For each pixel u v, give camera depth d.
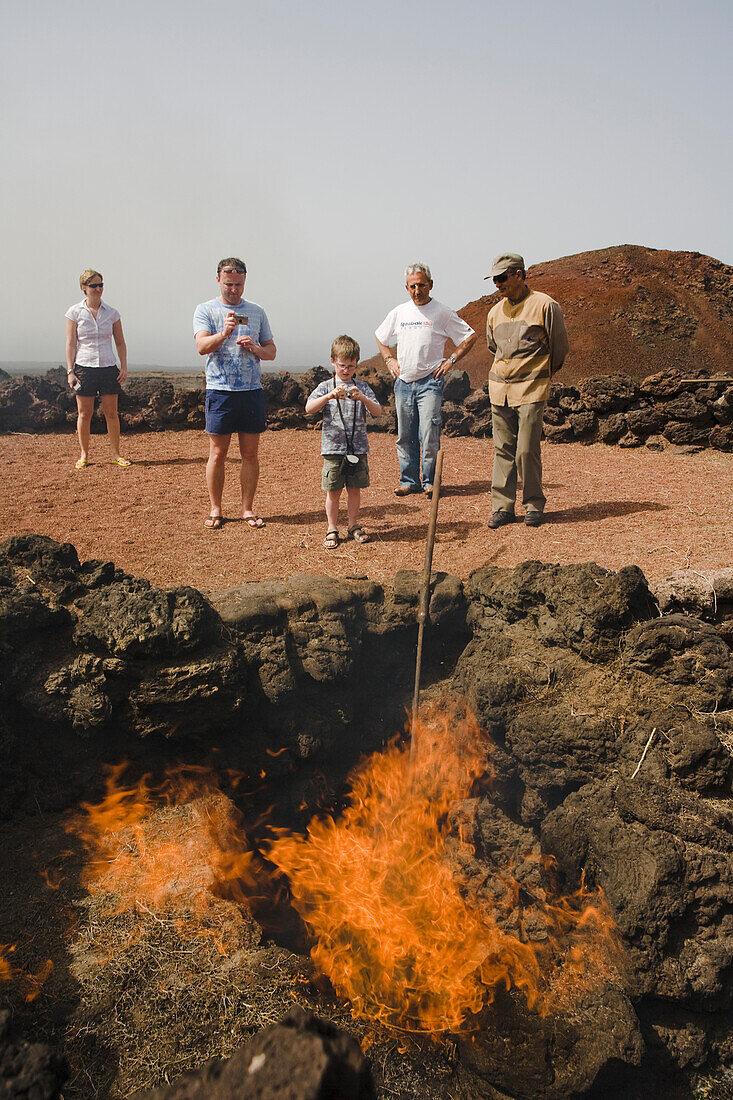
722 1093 4.33
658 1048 4.36
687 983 4.23
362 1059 2.01
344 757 5.77
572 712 5.01
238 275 6.71
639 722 4.78
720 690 4.76
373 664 5.82
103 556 6.31
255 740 5.38
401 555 6.45
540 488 7.16
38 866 4.59
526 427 6.91
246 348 6.75
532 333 6.82
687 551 6.29
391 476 9.32
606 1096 4.29
